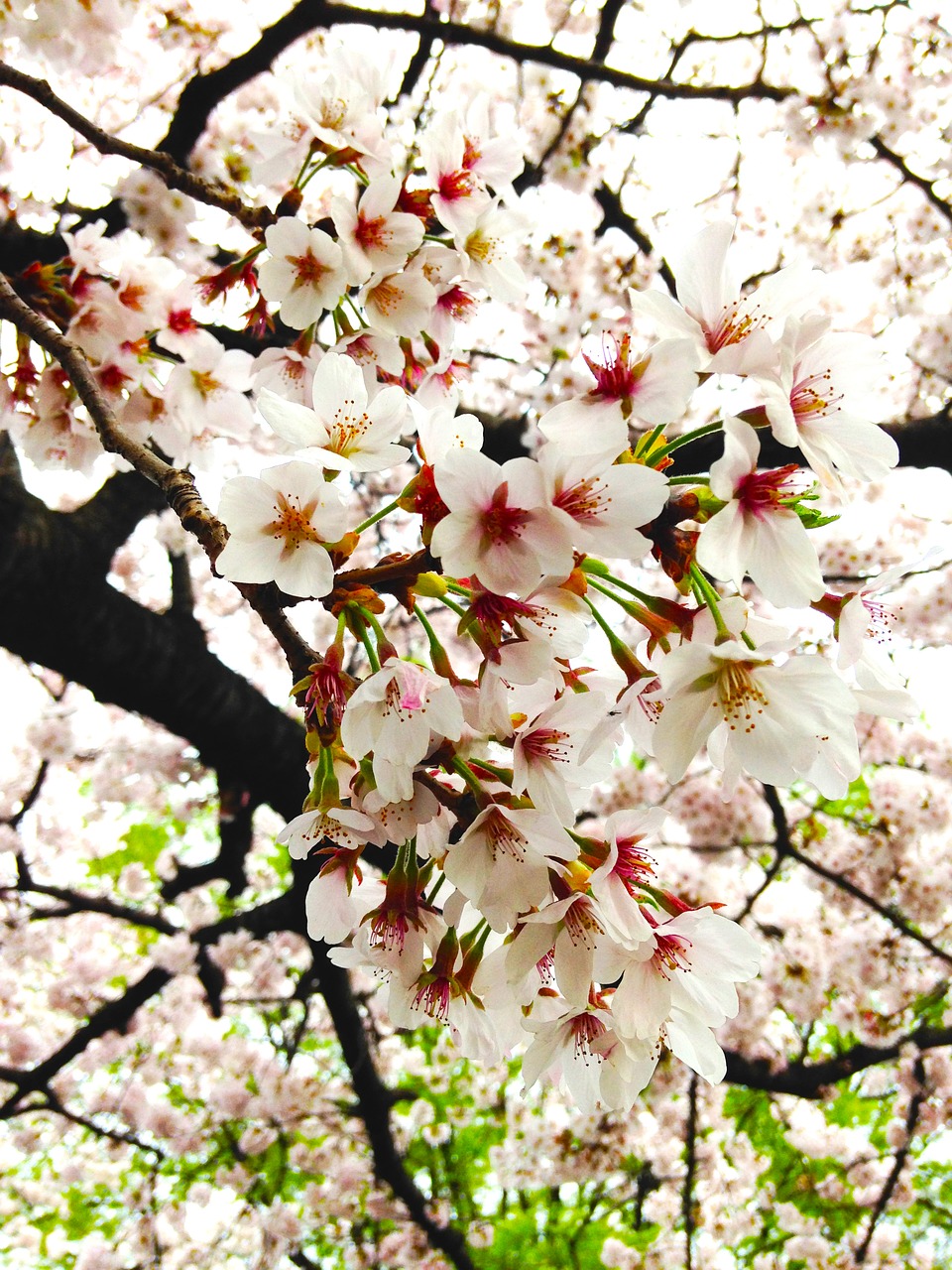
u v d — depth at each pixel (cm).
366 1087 599
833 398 133
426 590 133
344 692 133
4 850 740
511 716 136
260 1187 732
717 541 121
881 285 608
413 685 124
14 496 404
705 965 131
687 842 662
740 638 123
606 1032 136
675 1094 589
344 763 138
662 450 131
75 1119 622
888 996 645
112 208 414
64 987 726
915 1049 592
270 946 702
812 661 121
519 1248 775
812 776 132
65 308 259
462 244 213
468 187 219
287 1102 678
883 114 555
